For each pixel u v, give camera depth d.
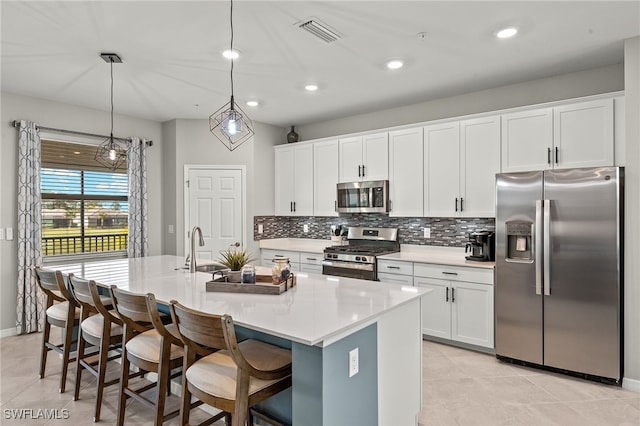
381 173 4.52
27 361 3.39
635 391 2.82
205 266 3.40
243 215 5.35
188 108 4.73
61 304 3.11
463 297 3.66
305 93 4.16
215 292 2.38
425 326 3.91
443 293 3.78
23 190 4.06
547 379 3.04
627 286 2.85
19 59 3.20
